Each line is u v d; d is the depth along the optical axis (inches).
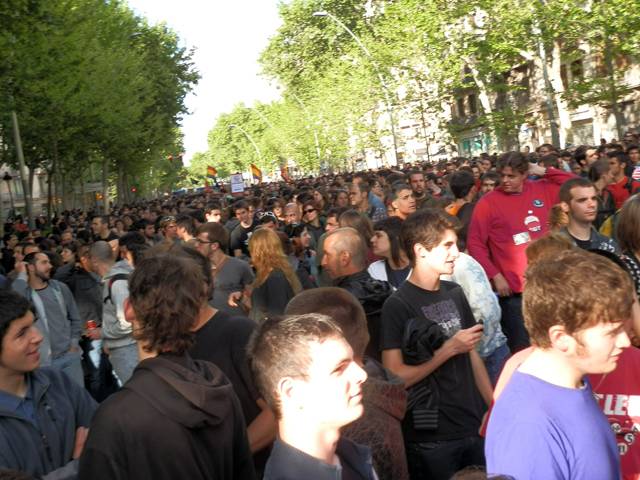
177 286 129.4
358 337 138.8
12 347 151.4
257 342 105.5
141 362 127.9
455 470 172.9
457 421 172.9
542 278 111.1
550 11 1363.2
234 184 1824.6
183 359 129.1
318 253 306.8
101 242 345.1
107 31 1708.9
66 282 395.5
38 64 936.3
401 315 178.4
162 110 2347.4
